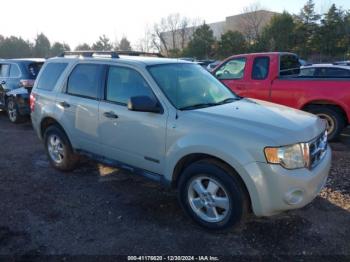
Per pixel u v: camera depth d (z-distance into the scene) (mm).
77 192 4746
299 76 7379
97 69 4734
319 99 6875
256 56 7730
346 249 3354
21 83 9180
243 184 3400
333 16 44906
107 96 4551
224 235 3619
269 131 3330
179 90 4152
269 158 3205
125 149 4344
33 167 5770
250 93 7730
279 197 3246
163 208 4242
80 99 4867
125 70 4387
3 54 64562
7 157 6320
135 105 3840
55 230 3764
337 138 7172
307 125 3609
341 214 3998
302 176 3289
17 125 9266
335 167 5457
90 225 3865
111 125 4422
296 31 46219
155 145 3969
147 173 4199
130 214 4102
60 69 5352
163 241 3539
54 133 5430
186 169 3736
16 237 3631
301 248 3379
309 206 4184
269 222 3834
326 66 8141
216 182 3537
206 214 3707
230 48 50750
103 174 5398
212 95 4422
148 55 5691
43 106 5469
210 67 21078
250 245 3439
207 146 3455
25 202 4453
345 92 6637
